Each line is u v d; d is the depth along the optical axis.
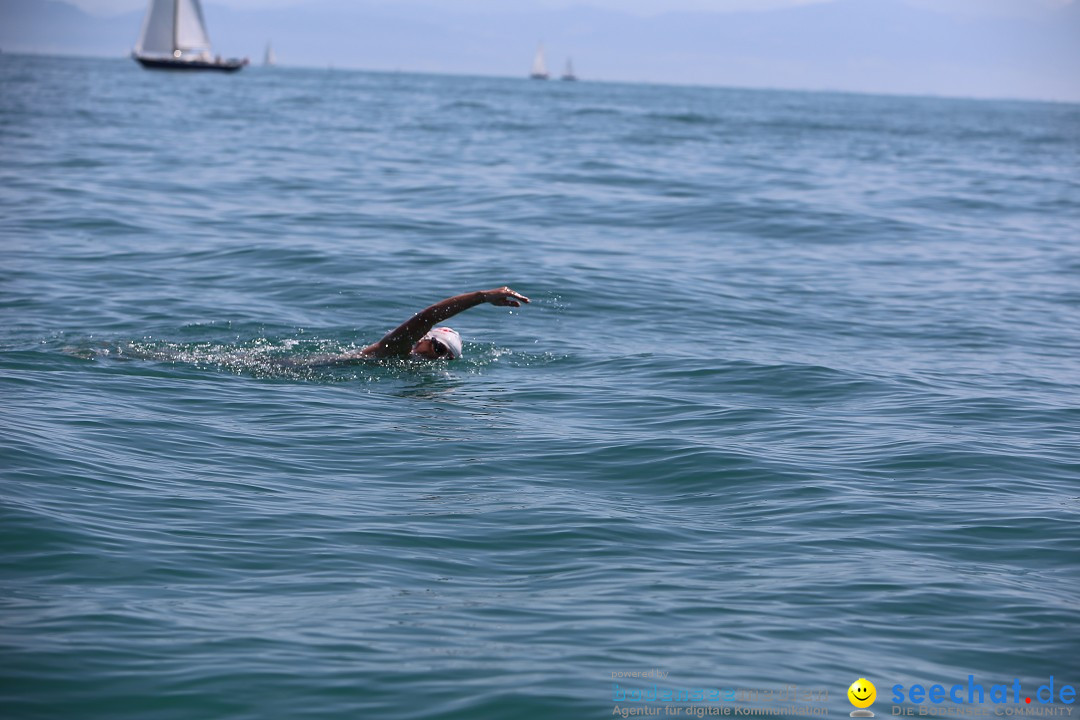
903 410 12.28
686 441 10.70
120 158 36.25
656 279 19.80
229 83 128.50
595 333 15.88
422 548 7.80
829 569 7.64
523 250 22.16
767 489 9.40
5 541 7.37
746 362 14.25
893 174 43.34
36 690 5.54
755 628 6.65
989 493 9.45
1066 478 9.96
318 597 6.88
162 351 13.58
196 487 8.85
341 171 35.47
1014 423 11.85
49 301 16.30
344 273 19.08
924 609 7.01
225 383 12.34
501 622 6.61
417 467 9.73
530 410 11.80
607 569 7.54
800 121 95.31
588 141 54.84
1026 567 7.82
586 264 20.94
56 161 34.44
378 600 6.87
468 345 14.76
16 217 23.66
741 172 40.34
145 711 5.43
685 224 27.09
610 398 12.41
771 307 18.14
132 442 9.94
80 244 21.06
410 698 5.65
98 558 7.25
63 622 6.28
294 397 11.91
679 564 7.68
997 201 35.22
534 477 9.58
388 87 159.12
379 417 11.30
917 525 8.61
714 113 105.50
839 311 18.12
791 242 25.33
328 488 9.06
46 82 103.31
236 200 27.92
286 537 7.88
